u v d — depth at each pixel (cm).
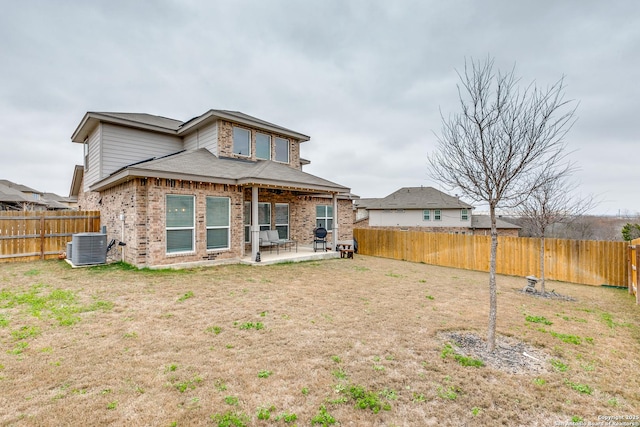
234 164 1180
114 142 1289
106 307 541
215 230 998
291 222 1420
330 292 691
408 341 428
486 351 406
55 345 388
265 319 504
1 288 658
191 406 273
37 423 246
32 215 1058
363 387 309
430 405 283
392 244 1477
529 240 1079
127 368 336
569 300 727
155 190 868
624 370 363
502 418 268
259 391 298
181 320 489
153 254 866
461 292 741
